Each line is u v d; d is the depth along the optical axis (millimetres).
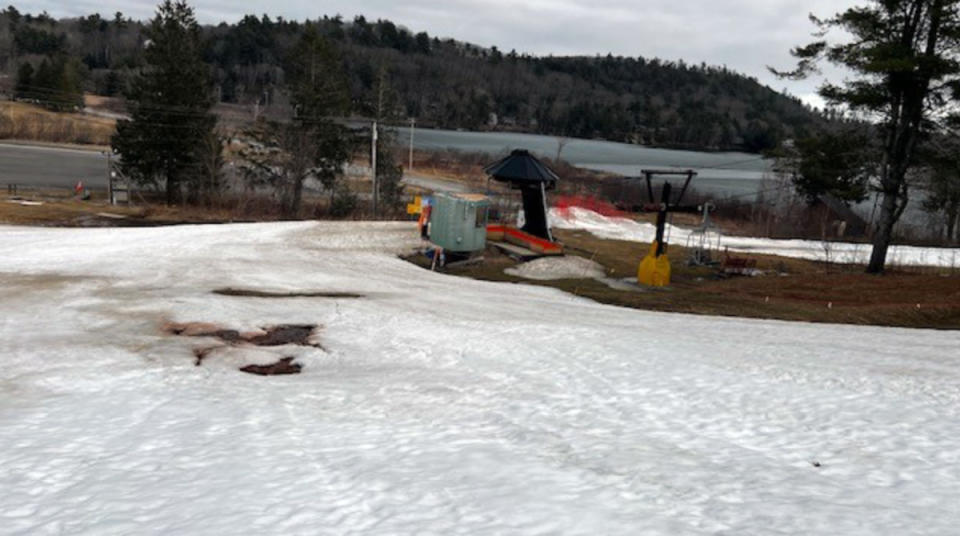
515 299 24672
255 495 7184
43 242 35375
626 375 12805
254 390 12031
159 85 64562
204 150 65500
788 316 23734
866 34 33281
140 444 9000
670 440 9180
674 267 35094
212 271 27188
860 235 68062
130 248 33969
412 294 24109
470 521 6461
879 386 11883
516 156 35094
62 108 136000
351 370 13820
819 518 6488
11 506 7020
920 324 23812
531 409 10703
